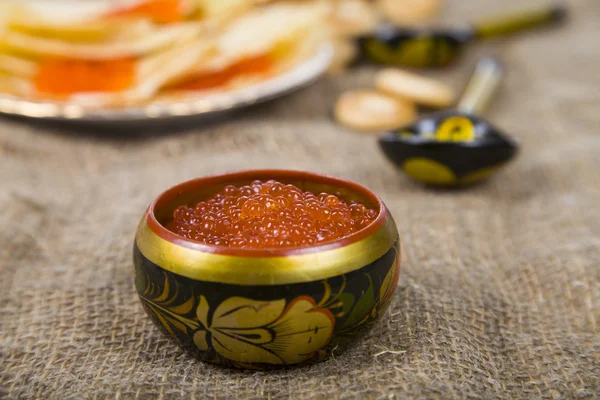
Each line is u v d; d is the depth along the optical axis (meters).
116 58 0.62
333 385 0.38
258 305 0.36
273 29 0.66
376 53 0.77
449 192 0.55
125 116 0.58
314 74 0.65
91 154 0.60
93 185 0.56
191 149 0.60
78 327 0.42
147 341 0.41
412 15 0.88
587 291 0.44
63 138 0.62
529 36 0.95
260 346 0.37
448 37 0.76
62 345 0.41
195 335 0.37
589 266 0.46
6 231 0.49
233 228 0.38
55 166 0.59
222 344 0.37
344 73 0.75
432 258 0.47
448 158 0.53
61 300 0.44
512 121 0.68
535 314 0.44
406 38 0.76
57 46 0.61
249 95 0.61
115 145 0.62
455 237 0.49
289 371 0.38
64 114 0.58
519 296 0.45
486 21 0.88
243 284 0.36
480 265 0.47
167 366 0.39
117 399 0.38
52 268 0.47
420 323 0.41
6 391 0.39
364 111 0.65
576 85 0.76
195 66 0.62
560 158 0.59
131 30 0.62
